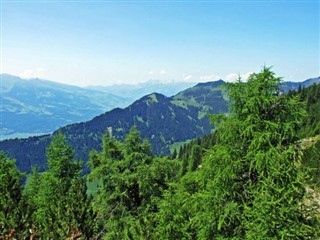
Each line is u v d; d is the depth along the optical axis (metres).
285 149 12.06
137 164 24.38
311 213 12.27
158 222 17.75
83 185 17.02
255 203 11.59
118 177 23.59
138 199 24.75
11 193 18.08
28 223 14.04
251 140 12.18
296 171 11.84
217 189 12.46
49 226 13.66
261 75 12.40
